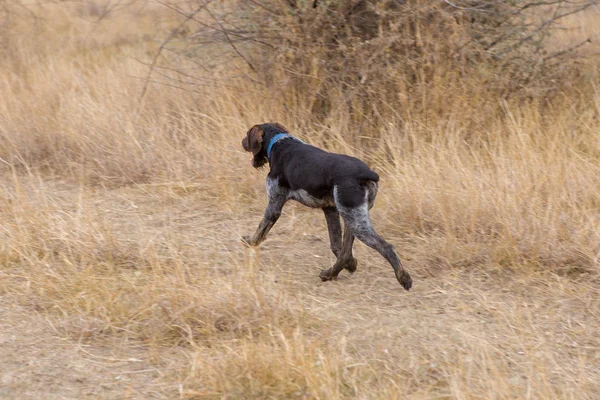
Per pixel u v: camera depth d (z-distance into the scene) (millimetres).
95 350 7898
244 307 8445
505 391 6941
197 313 8375
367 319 8734
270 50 14664
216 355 7691
